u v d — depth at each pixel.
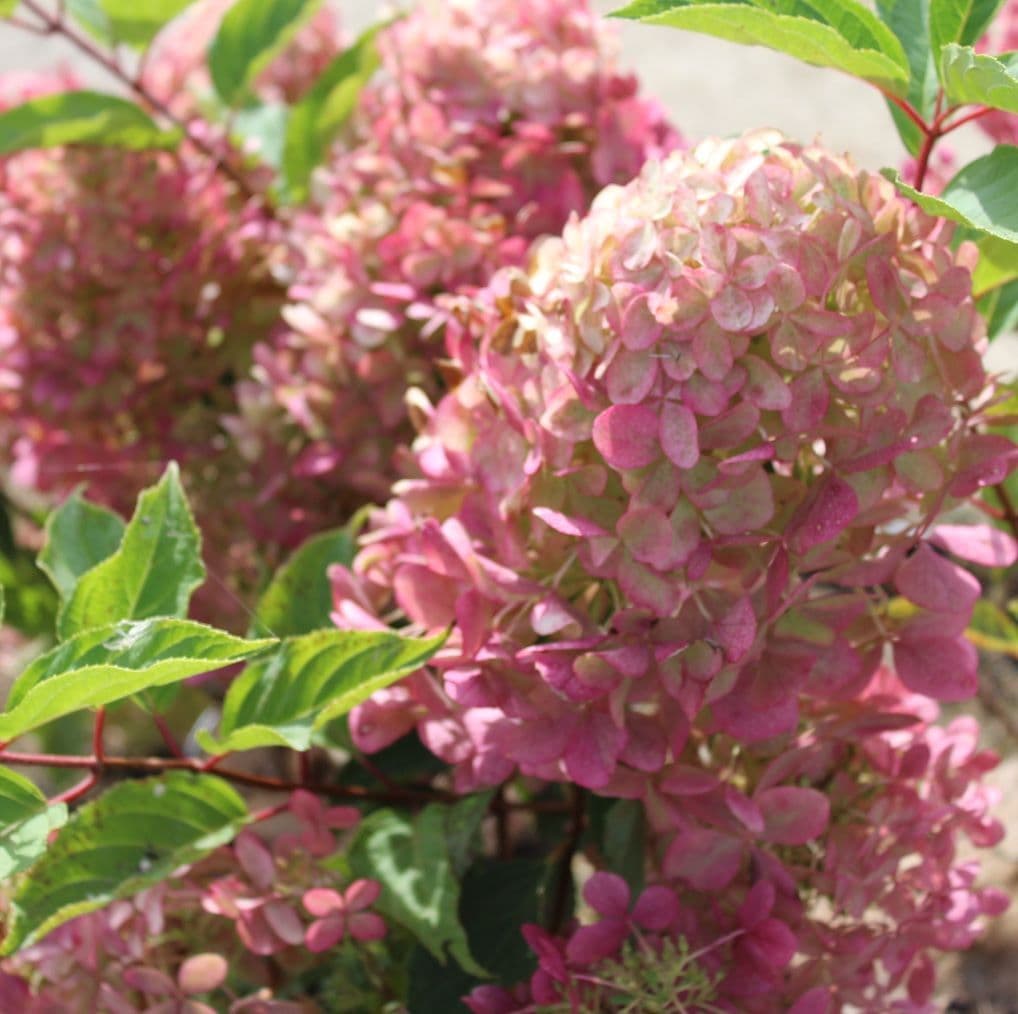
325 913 0.87
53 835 0.87
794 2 0.85
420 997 0.91
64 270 1.11
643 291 0.80
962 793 0.89
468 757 0.86
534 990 0.85
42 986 0.90
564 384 0.82
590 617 0.83
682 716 0.83
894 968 0.87
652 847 0.91
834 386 0.81
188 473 1.13
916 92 0.89
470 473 0.86
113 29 1.14
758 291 0.80
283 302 1.13
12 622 1.23
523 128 0.98
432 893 0.88
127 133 1.12
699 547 0.81
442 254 0.98
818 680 0.84
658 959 0.85
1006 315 0.95
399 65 1.03
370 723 0.88
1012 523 0.93
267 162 1.22
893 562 0.83
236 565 1.12
